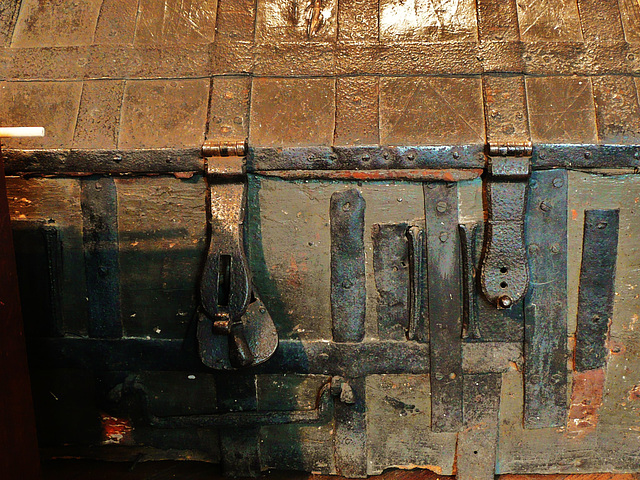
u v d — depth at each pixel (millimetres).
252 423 1594
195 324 1560
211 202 1480
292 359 1568
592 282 1501
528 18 1591
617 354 1542
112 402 1606
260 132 1492
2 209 1210
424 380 1569
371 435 1624
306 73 1545
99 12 1658
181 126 1515
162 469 1705
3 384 1211
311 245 1517
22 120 1555
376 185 1479
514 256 1457
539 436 1603
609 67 1522
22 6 1684
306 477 1666
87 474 1677
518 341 1532
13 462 1246
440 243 1495
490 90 1502
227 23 1611
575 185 1461
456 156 1446
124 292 1570
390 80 1531
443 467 1642
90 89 1569
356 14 1604
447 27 1584
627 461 1619
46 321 1594
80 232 1552
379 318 1544
